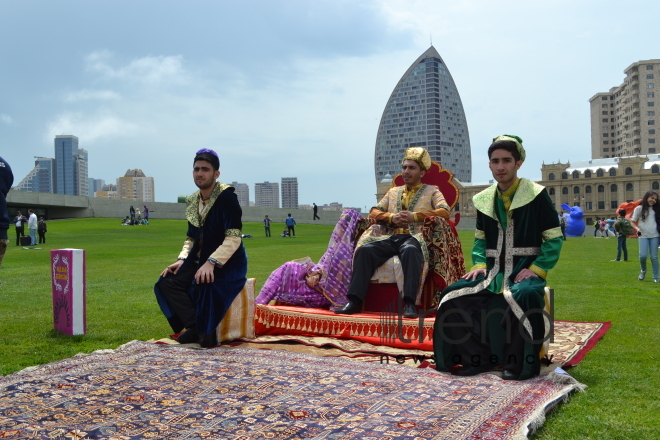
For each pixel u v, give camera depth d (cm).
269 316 548
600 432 288
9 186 624
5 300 812
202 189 537
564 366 424
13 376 382
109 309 727
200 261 523
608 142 19675
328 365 421
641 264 1089
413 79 19338
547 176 11994
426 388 359
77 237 3225
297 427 281
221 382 369
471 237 3238
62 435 271
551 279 1112
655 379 389
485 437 266
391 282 541
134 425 285
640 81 16250
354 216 605
